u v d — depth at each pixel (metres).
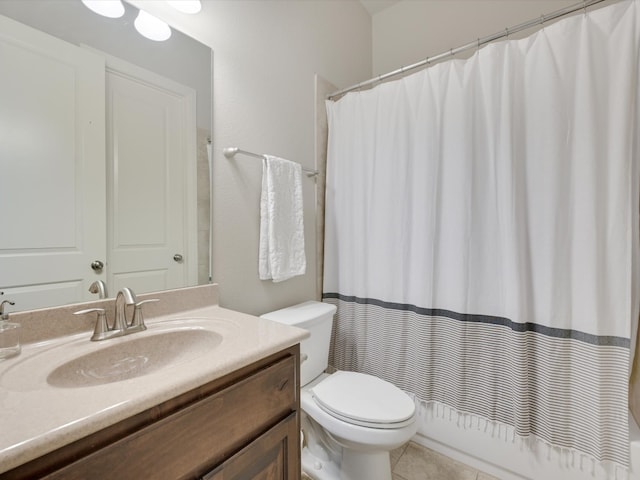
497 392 1.33
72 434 0.44
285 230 1.44
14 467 0.40
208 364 0.65
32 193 0.80
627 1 1.06
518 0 1.79
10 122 0.77
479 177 1.36
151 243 1.04
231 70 1.29
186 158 1.14
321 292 1.84
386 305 1.62
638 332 1.14
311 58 1.74
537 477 1.24
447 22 2.02
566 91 1.16
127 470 0.51
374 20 2.35
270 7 1.48
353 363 1.76
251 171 1.37
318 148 1.79
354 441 1.10
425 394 1.50
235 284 1.32
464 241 1.37
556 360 1.17
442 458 1.48
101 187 0.93
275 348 0.77
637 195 1.08
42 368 0.65
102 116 0.93
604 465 1.10
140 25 1.01
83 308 0.87
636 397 1.14
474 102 1.36
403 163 1.56
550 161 1.17
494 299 1.33
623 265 1.07
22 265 0.78
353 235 1.76
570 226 1.16
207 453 0.63
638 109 1.07
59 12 0.84
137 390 0.54
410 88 1.55
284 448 0.81
